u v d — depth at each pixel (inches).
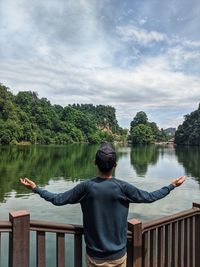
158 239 136.5
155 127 6801.2
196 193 841.5
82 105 7864.2
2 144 3366.1
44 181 1066.7
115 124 7869.1
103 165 99.0
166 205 678.5
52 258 356.5
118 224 98.0
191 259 152.7
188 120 5295.3
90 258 97.7
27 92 5012.3
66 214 576.7
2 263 334.6
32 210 609.0
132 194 100.4
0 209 615.8
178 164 1834.4
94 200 96.7
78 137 5280.5
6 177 1110.4
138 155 2699.3
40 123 4660.4
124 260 100.5
